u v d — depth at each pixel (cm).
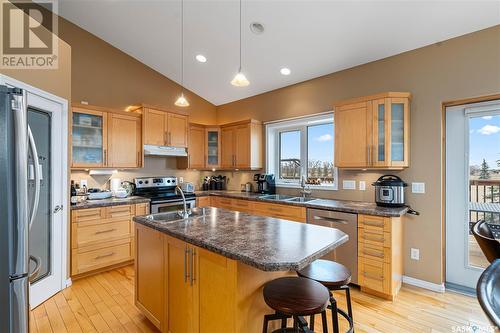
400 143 273
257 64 370
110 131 355
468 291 257
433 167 267
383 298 248
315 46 308
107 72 382
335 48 303
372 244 253
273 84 413
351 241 266
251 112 466
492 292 79
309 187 375
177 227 187
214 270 146
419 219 273
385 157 271
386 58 300
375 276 251
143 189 408
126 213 333
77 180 347
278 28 292
